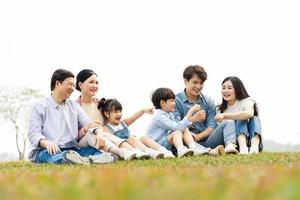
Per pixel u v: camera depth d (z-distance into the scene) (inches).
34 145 216.4
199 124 273.3
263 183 59.5
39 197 51.9
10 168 172.6
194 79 268.5
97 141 213.6
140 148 227.8
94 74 247.3
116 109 246.1
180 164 159.5
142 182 68.4
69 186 64.2
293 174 76.8
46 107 224.5
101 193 52.7
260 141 255.1
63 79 223.8
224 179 72.7
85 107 247.9
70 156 196.7
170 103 257.6
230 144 242.8
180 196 46.9
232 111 267.6
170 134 246.7
